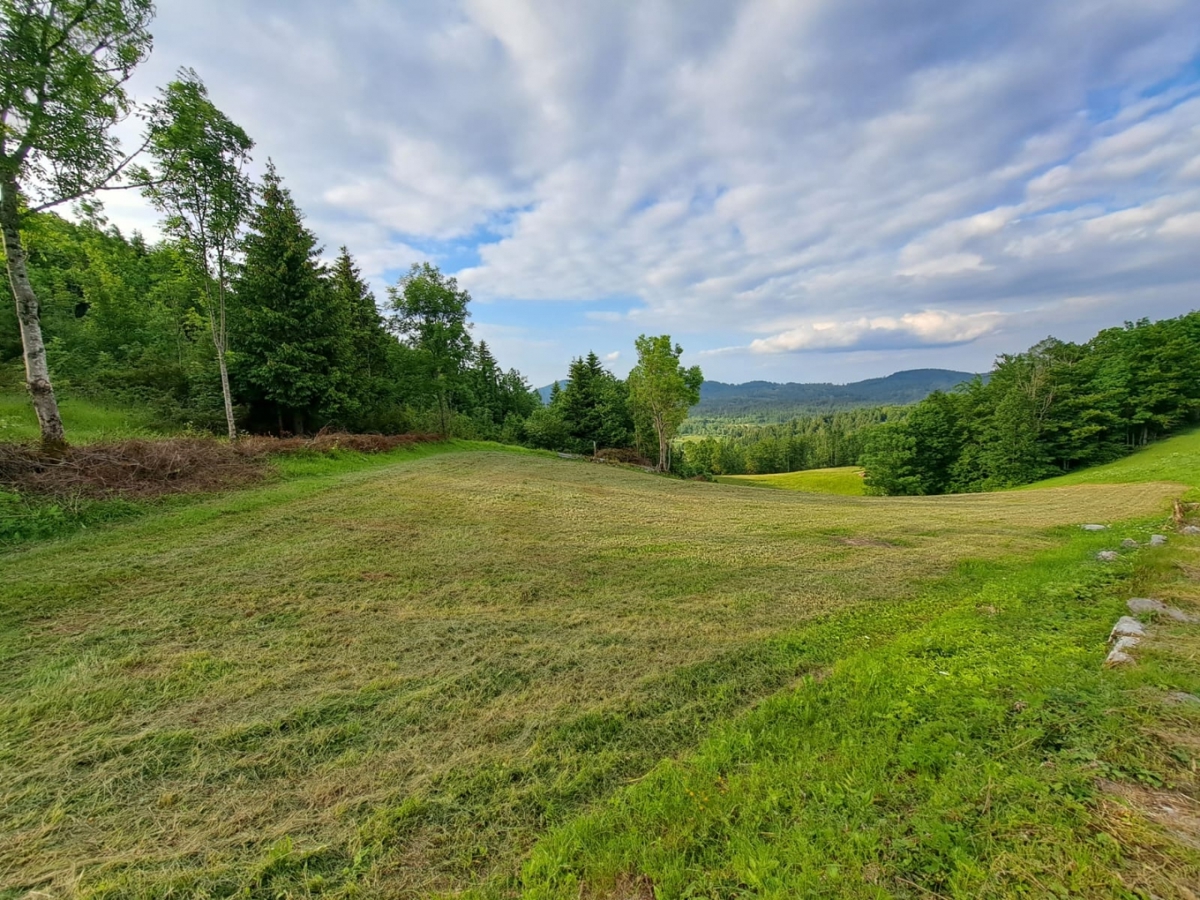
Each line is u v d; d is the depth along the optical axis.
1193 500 11.97
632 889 1.82
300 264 16.56
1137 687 2.86
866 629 4.59
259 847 2.04
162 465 8.04
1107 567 6.27
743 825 2.07
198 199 10.35
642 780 2.46
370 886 1.89
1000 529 9.95
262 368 15.44
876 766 2.35
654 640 4.27
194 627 3.97
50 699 2.94
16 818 2.12
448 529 7.57
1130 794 2.00
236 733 2.73
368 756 2.63
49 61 6.90
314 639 3.92
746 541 8.21
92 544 5.55
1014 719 2.63
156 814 2.19
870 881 1.72
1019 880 1.65
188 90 8.91
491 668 3.64
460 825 2.20
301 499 8.41
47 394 7.18
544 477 15.23
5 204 6.78
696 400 28.22
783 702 3.12
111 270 19.12
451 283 23.59
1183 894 1.54
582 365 35.44
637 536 8.15
